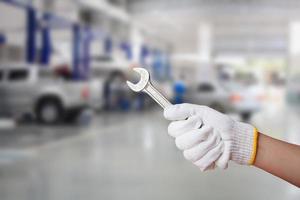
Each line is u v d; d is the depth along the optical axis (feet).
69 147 25.43
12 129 34.96
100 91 41.47
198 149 3.19
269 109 70.03
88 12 69.77
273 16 75.77
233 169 19.25
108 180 16.58
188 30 103.96
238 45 113.29
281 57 111.55
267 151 3.29
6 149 24.38
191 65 119.75
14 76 38.37
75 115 39.73
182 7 75.20
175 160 21.33
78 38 52.42
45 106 38.17
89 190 14.97
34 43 42.04
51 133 32.63
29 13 41.78
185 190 15.15
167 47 125.18
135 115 53.98
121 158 21.74
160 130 36.40
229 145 3.21
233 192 15.01
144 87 3.51
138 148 25.44
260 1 73.72
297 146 3.35
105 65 62.44
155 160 21.33
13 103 38.27
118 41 72.74
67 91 37.68
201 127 3.23
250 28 103.19
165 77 94.43
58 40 70.54
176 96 54.70
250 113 47.26
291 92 89.45
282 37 109.70
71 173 17.90
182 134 3.23
